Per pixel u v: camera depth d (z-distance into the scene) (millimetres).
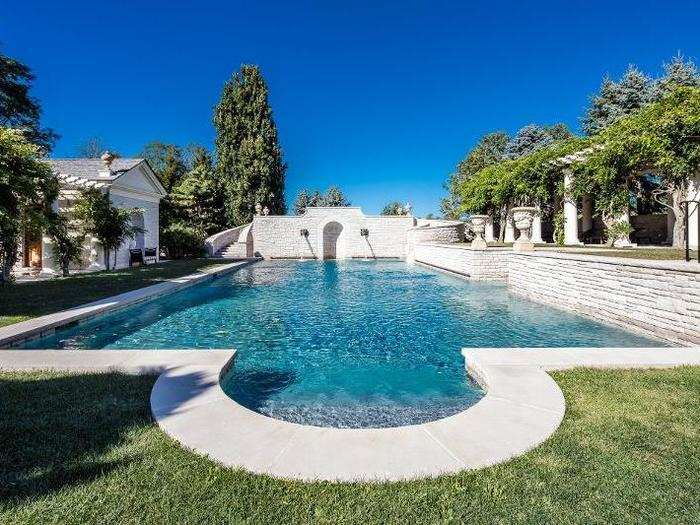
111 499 2391
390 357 6836
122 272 17266
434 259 23219
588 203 24750
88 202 16703
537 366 4918
